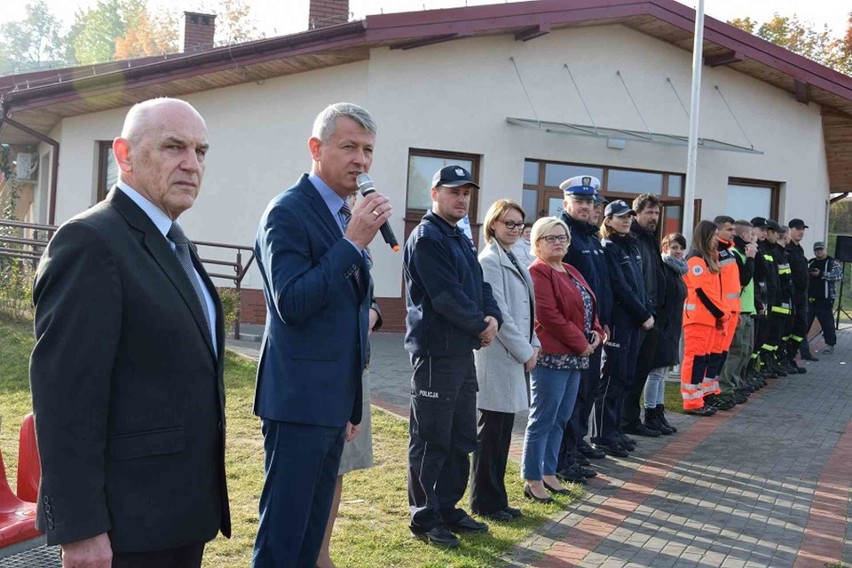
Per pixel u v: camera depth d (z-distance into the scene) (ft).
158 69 41.45
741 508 19.44
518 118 48.62
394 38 42.83
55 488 7.36
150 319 7.88
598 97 50.47
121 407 7.84
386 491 18.54
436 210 15.66
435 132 46.98
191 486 8.17
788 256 42.34
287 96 45.57
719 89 53.42
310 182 10.70
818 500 20.36
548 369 18.70
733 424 28.84
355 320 10.39
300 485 10.09
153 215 8.36
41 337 7.47
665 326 26.23
